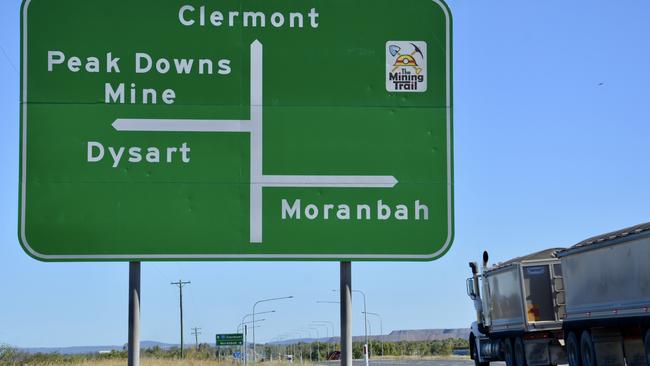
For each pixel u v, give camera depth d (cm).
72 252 930
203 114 951
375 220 948
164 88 950
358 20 962
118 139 944
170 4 955
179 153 946
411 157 955
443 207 951
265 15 959
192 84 952
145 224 938
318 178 949
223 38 956
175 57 952
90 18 949
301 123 953
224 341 7919
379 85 959
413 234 948
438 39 963
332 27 962
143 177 943
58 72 942
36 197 931
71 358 7075
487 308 3328
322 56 959
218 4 957
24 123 936
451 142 956
